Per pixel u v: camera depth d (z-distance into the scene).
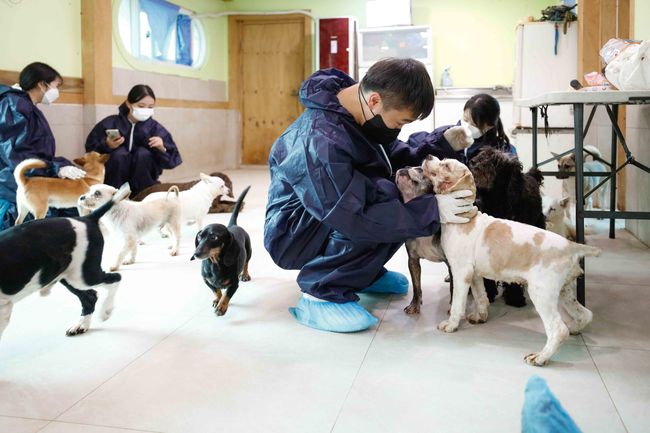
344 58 8.43
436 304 2.56
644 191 3.73
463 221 2.11
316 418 1.60
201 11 8.47
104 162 4.52
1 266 1.78
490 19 8.52
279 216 2.38
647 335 2.16
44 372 1.89
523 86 5.58
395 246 2.39
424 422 1.57
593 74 2.99
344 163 2.08
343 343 2.13
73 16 5.64
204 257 2.29
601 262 3.24
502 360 1.97
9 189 4.02
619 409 1.62
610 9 4.84
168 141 5.19
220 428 1.55
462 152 2.78
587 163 4.47
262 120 9.47
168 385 1.80
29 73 4.11
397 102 2.08
